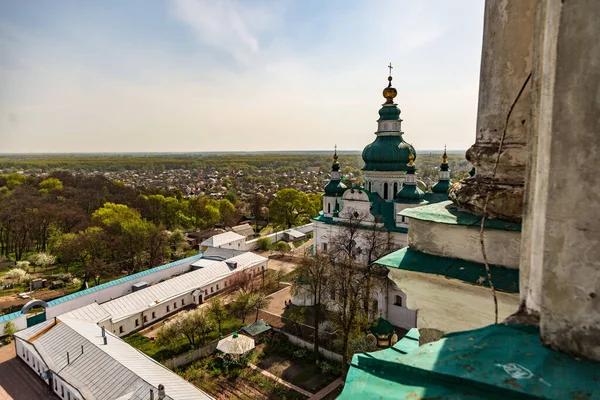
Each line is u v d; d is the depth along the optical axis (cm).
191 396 2978
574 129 373
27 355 4106
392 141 5181
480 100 788
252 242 9038
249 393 3500
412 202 4472
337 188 5181
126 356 3534
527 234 497
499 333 434
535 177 479
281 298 5712
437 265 738
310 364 3950
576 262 374
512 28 718
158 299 5256
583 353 368
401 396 344
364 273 4019
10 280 6756
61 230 9056
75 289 6431
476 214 734
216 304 4838
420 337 789
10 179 16012
